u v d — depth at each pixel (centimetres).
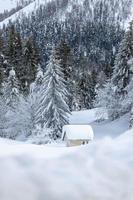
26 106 4462
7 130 4522
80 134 3144
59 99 4269
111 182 360
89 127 3216
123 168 388
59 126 4209
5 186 324
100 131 4575
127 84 4919
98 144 456
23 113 4450
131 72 4862
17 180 337
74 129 3192
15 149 525
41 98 4288
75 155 423
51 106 4219
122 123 4669
